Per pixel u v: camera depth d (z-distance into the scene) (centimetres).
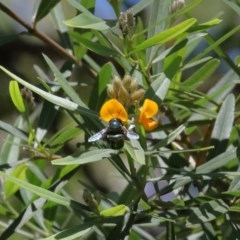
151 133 60
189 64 57
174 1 55
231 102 58
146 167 53
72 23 54
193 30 54
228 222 55
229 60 58
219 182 58
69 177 56
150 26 54
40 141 58
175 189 56
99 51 55
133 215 53
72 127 58
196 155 60
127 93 51
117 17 56
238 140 57
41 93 52
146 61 56
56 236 51
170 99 58
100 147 53
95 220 52
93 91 56
